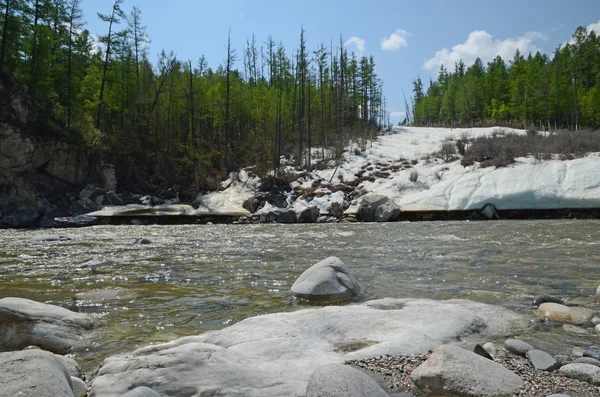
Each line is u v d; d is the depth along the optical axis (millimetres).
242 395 2951
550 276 7566
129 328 5086
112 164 31312
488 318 5012
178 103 38969
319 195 27531
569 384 3176
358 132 43375
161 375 3178
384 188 26547
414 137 43312
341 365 3096
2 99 26922
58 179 28703
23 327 4543
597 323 4887
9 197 25766
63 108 32469
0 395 2496
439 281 7344
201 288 7211
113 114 39156
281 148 39750
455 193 23422
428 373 3223
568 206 20531
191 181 31594
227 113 37594
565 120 60250
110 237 15961
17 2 31109
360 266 8922
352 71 59656
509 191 22109
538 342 4293
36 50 31516
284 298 6488
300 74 49375
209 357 3396
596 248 10750
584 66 69000
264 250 11812
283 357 3732
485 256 9789
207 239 14898
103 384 3174
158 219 24594
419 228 17438
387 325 4578
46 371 2832
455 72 103000
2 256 10984
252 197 27188
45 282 7734
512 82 64500
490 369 3262
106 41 36156
